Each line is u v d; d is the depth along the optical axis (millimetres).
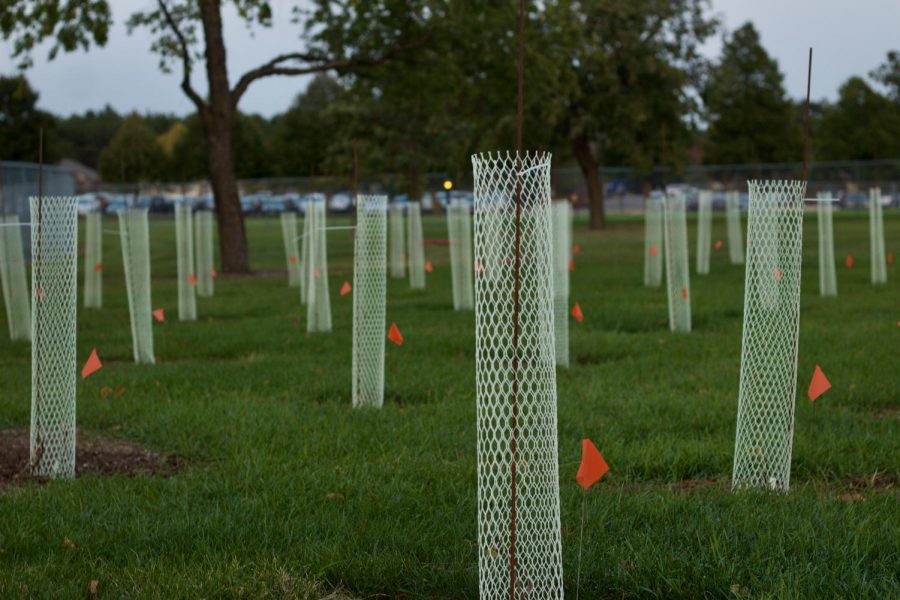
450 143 40969
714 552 4742
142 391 9203
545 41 25891
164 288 21047
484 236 4289
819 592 4375
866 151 64438
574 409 8102
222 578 4652
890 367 9773
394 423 7758
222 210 24938
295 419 7852
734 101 65812
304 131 60375
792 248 6051
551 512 4379
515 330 4000
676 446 6922
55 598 4457
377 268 8602
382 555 4898
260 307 16797
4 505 5738
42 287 6605
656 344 11586
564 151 52688
